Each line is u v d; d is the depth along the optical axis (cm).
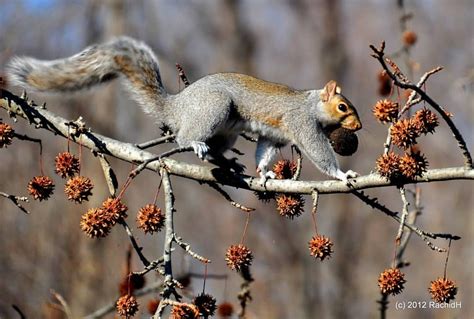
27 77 884
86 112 2117
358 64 3356
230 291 2100
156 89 915
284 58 3412
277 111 910
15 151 1683
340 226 2762
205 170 746
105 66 905
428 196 2697
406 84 644
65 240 1616
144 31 2489
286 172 782
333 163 912
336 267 2653
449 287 705
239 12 3222
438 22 3198
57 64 890
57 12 2175
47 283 1573
